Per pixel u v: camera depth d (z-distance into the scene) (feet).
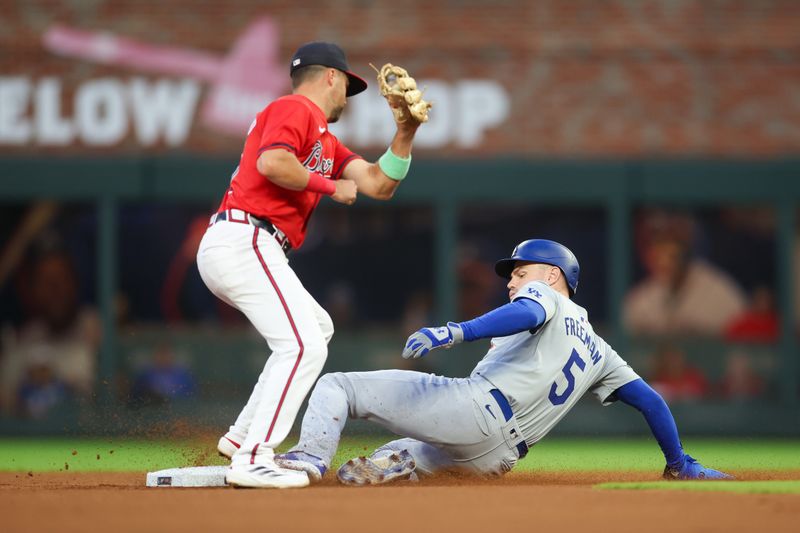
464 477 63.00
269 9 160.25
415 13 160.35
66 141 159.22
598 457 114.11
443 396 60.03
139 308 170.60
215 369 163.73
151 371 163.53
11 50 159.12
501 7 161.17
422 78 160.15
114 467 95.55
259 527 41.70
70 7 160.04
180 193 158.71
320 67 61.16
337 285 171.32
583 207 171.63
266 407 57.52
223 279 58.49
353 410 60.70
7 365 167.12
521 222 171.32
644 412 64.18
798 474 71.41
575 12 161.38
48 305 171.73
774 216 169.37
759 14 161.48
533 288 60.29
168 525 42.22
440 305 159.02
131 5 160.35
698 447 137.18
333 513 45.47
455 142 159.94
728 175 159.74
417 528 41.52
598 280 171.63
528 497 50.67
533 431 61.57
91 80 159.53
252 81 159.74
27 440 152.46
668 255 169.99
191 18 160.25
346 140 157.38
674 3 161.68
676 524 42.45
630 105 160.76
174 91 159.74
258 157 57.62
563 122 160.56
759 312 168.35
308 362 58.08
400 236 171.94
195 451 100.37
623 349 159.02
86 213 172.35
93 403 160.45
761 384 165.37
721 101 160.97
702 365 166.40
